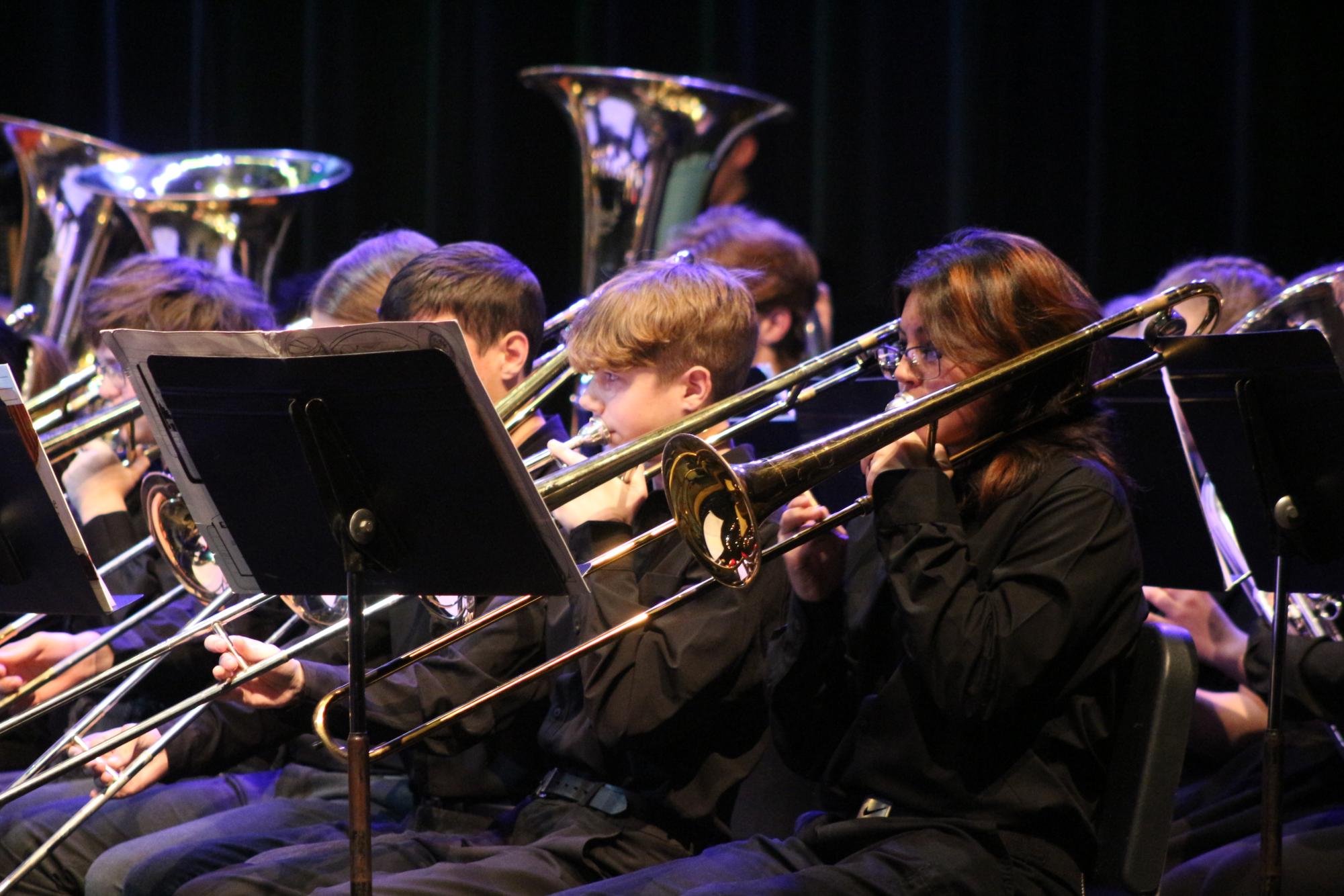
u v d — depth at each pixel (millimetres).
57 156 14656
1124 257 16266
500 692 6434
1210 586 8016
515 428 8234
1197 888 7793
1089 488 6613
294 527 6418
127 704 9633
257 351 5949
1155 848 6453
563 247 18891
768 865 6828
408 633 8391
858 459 6262
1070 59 16469
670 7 18031
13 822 8852
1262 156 15703
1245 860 7551
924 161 17219
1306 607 7910
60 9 19906
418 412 5852
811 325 14281
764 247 12867
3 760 10055
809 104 17703
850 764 6949
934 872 6273
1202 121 16016
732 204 15594
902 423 6266
